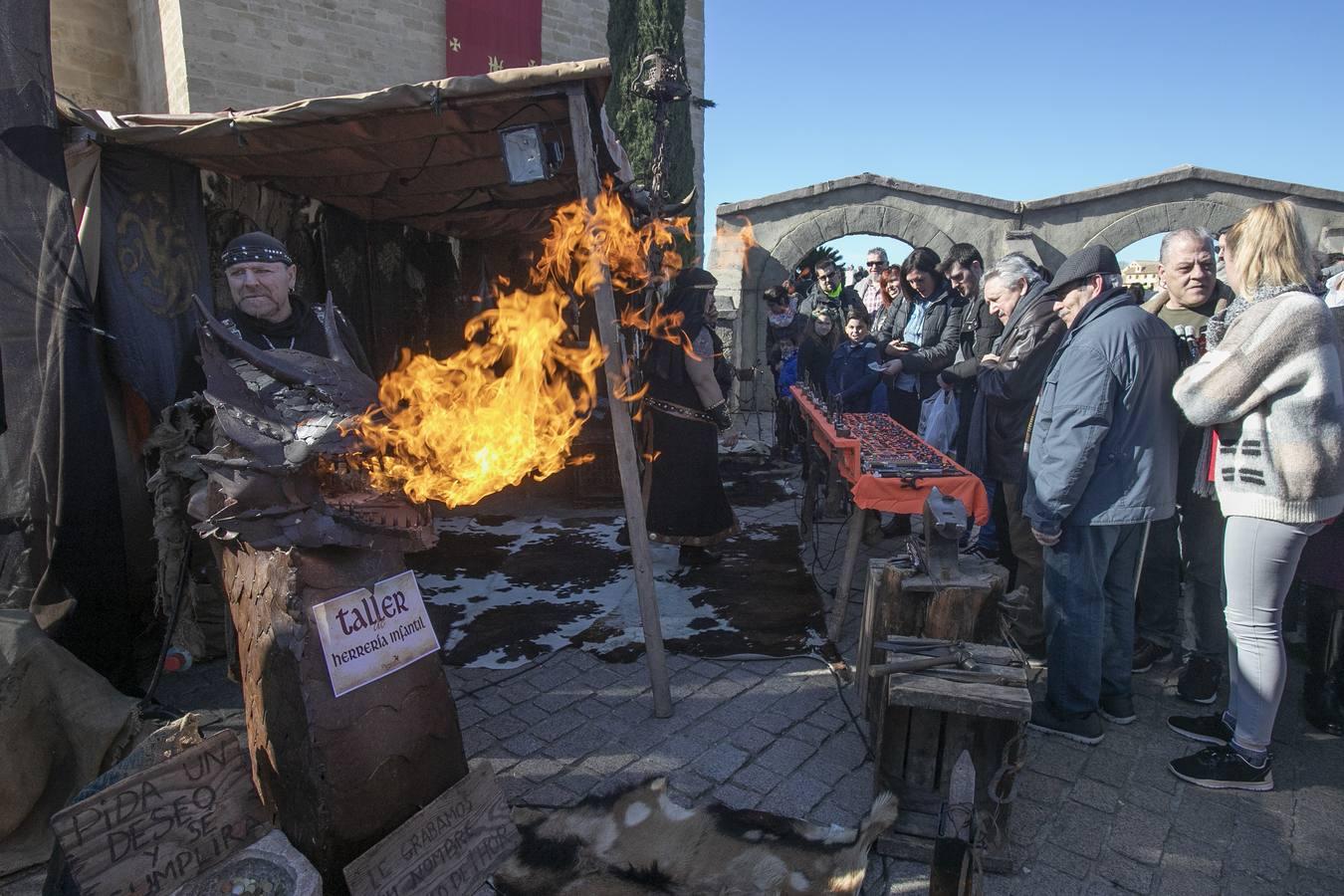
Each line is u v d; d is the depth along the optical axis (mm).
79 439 3133
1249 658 2605
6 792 2309
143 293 3809
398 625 1834
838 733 3076
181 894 1566
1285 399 2383
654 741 3016
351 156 4031
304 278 5324
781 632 4051
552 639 3973
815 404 5668
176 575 3225
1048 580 2979
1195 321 3461
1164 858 2346
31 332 3010
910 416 6465
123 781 1615
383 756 1768
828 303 8117
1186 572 3301
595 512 6555
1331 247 11688
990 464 3775
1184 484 3348
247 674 1783
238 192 4594
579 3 10984
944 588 2605
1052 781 2736
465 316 7383
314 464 1699
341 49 9062
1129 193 12227
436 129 3451
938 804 2383
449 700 1947
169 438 2797
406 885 1728
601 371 7012
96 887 1541
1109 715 3133
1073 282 2814
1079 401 2650
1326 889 2219
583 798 2535
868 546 5574
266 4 8500
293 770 1693
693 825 2412
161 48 8633
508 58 10242
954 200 12625
